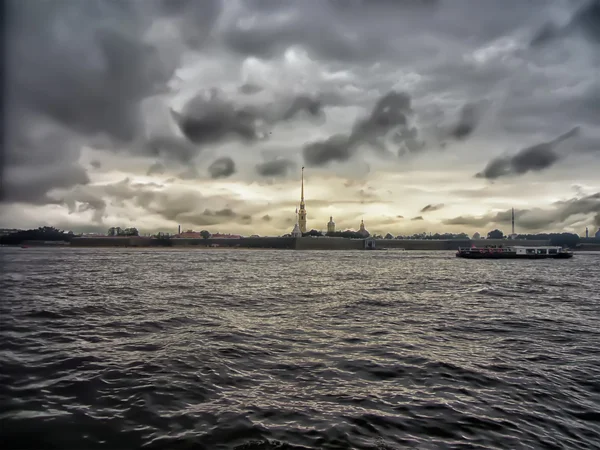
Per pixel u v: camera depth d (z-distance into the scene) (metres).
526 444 8.16
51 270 65.00
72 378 11.62
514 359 14.29
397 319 22.50
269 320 21.81
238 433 8.39
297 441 8.09
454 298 32.69
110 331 18.38
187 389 10.84
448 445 8.03
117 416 9.13
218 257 144.00
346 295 34.56
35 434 8.27
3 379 11.49
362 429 8.63
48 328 18.98
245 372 12.41
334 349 15.40
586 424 9.13
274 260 121.06
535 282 49.00
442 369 12.91
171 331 18.45
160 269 70.75
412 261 120.75
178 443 7.98
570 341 17.30
